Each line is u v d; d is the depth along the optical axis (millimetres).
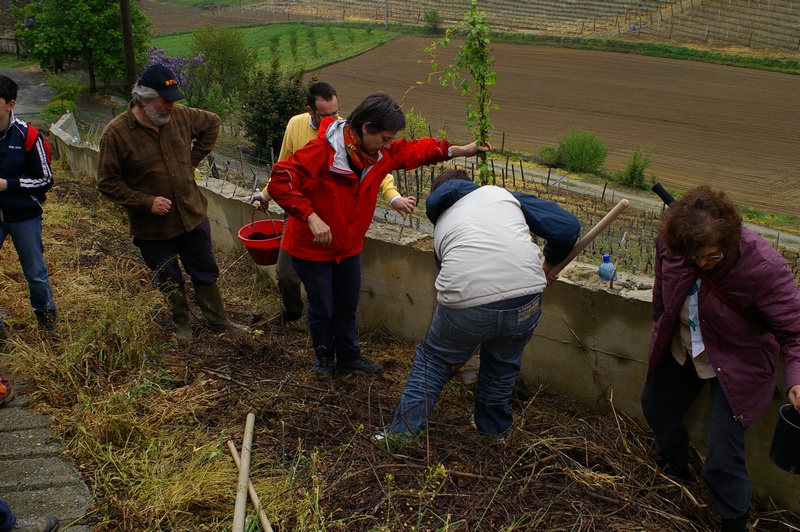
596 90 35281
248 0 76312
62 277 5582
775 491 3727
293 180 3916
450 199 3660
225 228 7117
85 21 31953
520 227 3525
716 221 2900
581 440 3943
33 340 4535
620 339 4121
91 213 7938
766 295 3037
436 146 4445
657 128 29062
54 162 11609
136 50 33531
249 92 24266
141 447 3588
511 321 3422
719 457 3234
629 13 50906
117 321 4484
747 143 26875
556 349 4434
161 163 4539
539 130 29219
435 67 4824
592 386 4336
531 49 44750
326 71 42375
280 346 5020
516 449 3781
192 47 35625
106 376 4227
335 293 4477
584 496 3461
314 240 3920
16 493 3234
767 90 34188
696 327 3307
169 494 3188
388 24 56656
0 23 44156
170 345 4766
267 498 3191
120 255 6453
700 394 3826
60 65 36844
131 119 4426
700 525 3445
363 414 4055
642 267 13125
